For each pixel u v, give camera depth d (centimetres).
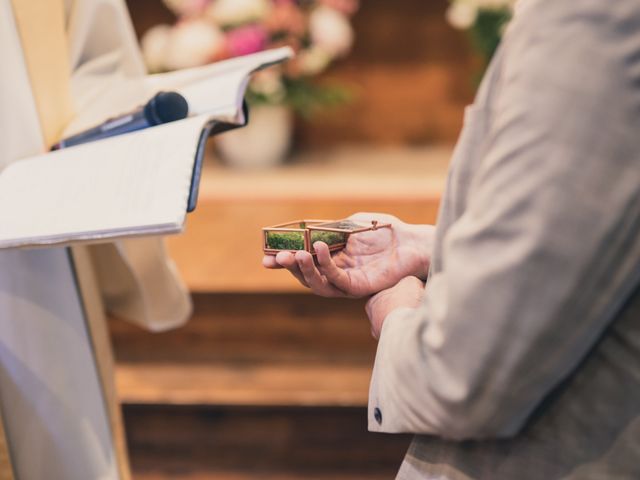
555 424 65
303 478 226
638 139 53
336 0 337
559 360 57
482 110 66
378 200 297
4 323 122
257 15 325
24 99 117
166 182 78
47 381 125
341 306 238
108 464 133
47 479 129
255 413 227
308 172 340
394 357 66
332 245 89
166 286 155
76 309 128
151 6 385
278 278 235
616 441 63
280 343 243
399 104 388
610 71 52
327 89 349
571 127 53
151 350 246
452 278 57
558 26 54
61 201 86
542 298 54
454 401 58
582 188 53
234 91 103
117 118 103
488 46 319
